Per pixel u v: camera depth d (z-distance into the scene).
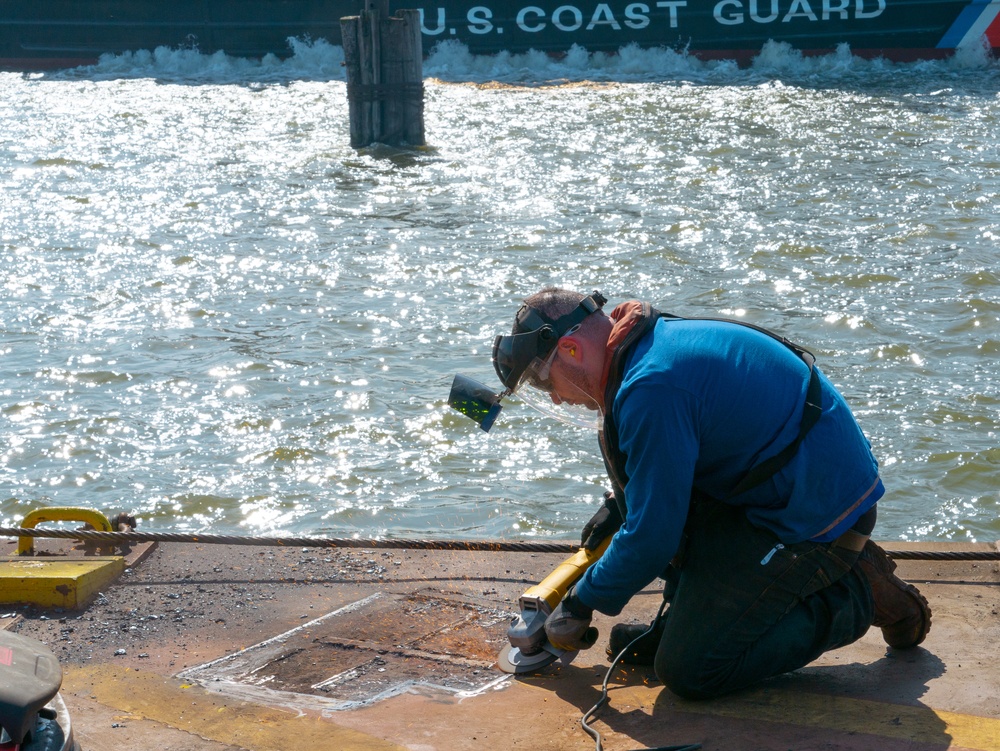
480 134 23.47
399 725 3.12
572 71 33.69
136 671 3.52
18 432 8.34
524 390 3.19
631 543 2.93
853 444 2.99
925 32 32.53
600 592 3.08
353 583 4.25
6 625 3.86
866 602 3.21
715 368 2.88
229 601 4.09
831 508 2.96
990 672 3.31
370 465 7.75
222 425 8.48
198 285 12.53
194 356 10.05
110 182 19.05
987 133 21.81
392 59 21.64
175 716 3.20
